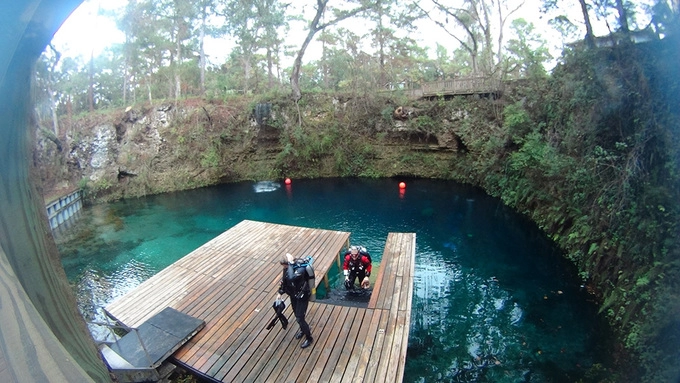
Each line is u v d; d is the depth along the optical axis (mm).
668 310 5219
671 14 6062
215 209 15766
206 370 4676
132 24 20375
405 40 28797
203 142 20750
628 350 5742
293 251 8578
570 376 5500
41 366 729
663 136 6188
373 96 21328
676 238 5742
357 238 11773
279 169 21734
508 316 7254
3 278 892
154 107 20547
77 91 25031
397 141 21688
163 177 19938
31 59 1360
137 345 5035
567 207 10062
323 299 7223
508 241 11195
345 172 21781
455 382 5523
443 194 16828
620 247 7141
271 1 20016
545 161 10734
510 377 5582
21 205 1229
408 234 9188
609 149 8109
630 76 7160
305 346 4996
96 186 17906
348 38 28312
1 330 750
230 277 7324
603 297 7383
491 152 16406
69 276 9477
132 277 9359
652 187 6305
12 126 1263
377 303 6047
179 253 10906
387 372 4492
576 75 9484
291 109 21547
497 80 17484
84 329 1314
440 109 19719
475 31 25656
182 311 6102
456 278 8977
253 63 29172
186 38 23672
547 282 8523
